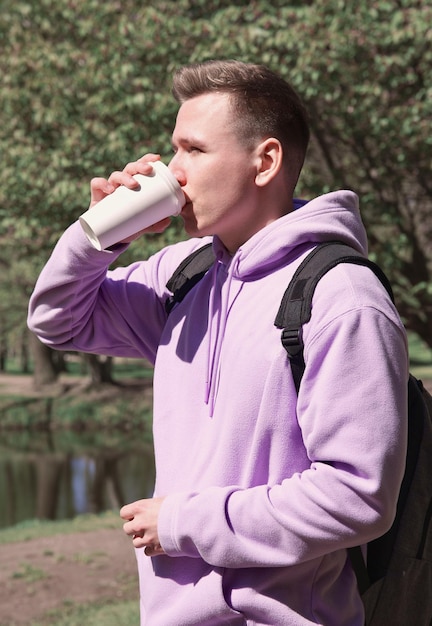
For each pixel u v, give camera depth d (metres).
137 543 1.70
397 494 1.58
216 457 1.69
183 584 1.72
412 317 9.96
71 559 9.22
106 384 40.53
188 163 1.80
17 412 35.94
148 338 2.13
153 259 2.21
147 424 34.81
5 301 35.81
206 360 1.80
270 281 1.76
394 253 8.59
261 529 1.58
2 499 21.77
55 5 8.94
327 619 1.65
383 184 9.00
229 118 1.75
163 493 1.80
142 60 8.34
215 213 1.77
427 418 1.83
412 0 7.76
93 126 8.21
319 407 1.57
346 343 1.57
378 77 7.97
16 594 7.88
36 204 8.80
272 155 1.77
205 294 1.92
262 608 1.62
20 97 8.69
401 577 1.74
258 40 7.68
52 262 1.97
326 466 1.56
